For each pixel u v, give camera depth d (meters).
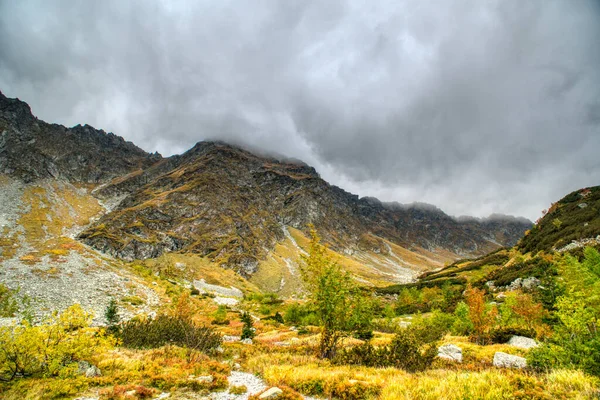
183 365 17.25
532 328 29.22
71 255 95.50
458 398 10.14
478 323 29.25
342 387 12.45
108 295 65.44
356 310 19.50
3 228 187.00
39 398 11.80
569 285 23.94
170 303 70.56
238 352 25.02
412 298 95.38
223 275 194.75
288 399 11.60
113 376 14.30
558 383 10.78
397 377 13.44
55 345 14.02
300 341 32.41
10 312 45.28
